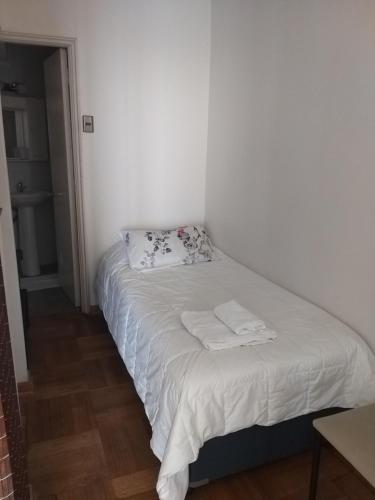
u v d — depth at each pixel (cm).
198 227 303
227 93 280
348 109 175
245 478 166
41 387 222
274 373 152
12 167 400
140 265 265
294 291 226
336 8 176
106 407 207
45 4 253
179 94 302
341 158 182
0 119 184
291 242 224
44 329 291
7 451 94
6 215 192
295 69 208
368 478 113
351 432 128
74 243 314
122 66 281
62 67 277
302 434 171
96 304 318
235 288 233
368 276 172
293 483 164
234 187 282
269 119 234
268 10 225
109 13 269
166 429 144
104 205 302
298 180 213
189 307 205
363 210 172
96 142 288
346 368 167
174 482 139
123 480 162
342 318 190
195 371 146
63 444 180
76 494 156
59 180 327
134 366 193
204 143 319
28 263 386
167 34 287
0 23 238
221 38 282
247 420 149
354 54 169
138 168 305
